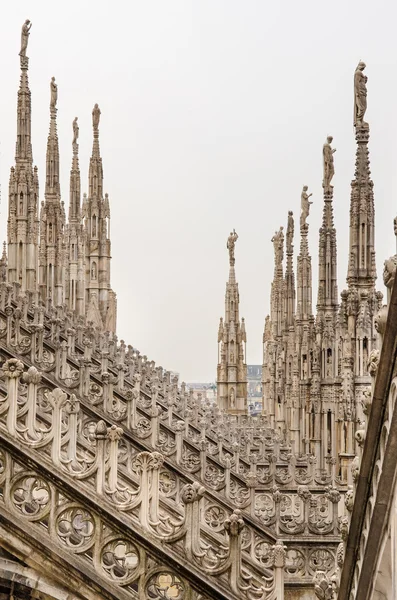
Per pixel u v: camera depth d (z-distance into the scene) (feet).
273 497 119.44
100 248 382.22
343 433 149.69
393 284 39.40
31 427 67.72
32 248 264.72
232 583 66.39
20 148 265.54
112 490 67.62
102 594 65.51
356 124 151.33
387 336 41.09
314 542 114.01
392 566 45.11
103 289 381.81
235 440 191.93
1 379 94.58
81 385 122.83
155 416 122.52
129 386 178.19
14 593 64.80
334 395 186.09
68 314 243.81
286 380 288.30
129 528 66.13
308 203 253.65
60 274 316.81
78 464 68.49
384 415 44.37
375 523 47.21
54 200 315.17
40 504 66.69
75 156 367.25
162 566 66.18
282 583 66.95
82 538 67.36
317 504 124.36
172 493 122.93
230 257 392.27
